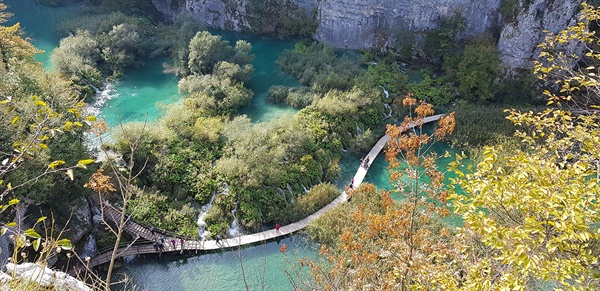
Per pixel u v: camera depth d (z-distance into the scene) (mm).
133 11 68812
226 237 32875
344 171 40531
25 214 26891
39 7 72250
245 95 48281
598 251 21797
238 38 67250
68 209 29219
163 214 33031
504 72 50844
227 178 35625
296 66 55531
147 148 36375
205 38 51000
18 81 31188
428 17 57000
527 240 12234
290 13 66188
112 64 55156
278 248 32250
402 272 15922
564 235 9984
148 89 52156
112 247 30438
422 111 15938
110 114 46688
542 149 14461
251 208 34219
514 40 49688
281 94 49594
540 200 11250
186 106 43969
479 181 11867
